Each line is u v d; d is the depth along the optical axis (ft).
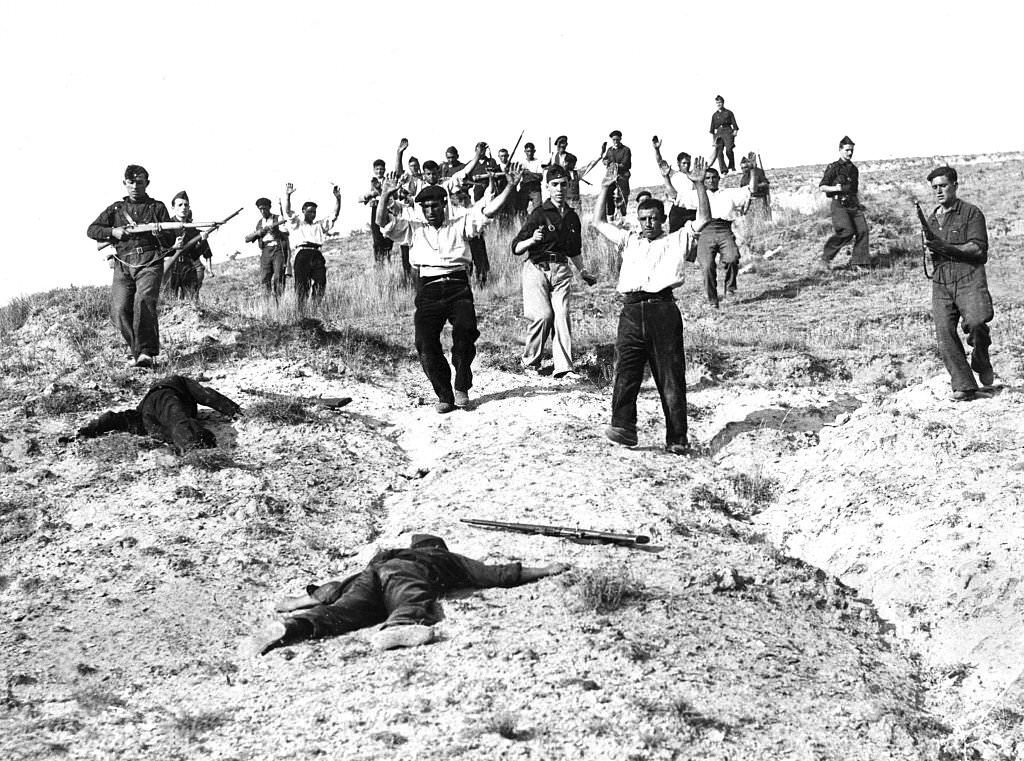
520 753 17.37
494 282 58.23
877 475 27.99
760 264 62.64
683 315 52.08
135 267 39.06
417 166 61.62
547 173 39.55
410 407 36.83
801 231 67.97
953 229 32.30
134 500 29.04
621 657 19.98
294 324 43.37
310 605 22.76
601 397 36.88
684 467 30.71
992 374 33.06
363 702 19.26
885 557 24.54
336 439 33.14
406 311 53.72
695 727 18.04
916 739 18.69
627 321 31.48
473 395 37.81
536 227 38.86
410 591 22.18
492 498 28.35
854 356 41.42
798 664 20.52
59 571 25.95
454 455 32.12
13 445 31.89
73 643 22.85
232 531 27.32
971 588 22.52
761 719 18.56
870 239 64.54
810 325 48.08
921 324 46.93
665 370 31.40
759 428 33.06
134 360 39.65
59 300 45.91
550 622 21.39
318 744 18.20
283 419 33.86
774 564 24.97
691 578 23.27
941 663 21.29
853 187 59.47
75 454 31.48
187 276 50.67
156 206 39.37
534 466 29.99
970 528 24.43
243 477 30.01
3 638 23.24
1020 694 19.74
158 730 19.36
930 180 32.65
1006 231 67.62
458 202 53.72
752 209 73.10
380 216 35.78
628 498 27.71
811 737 18.25
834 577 24.84
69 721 19.72
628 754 17.25
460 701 18.88
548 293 39.11
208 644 22.61
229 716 19.48
